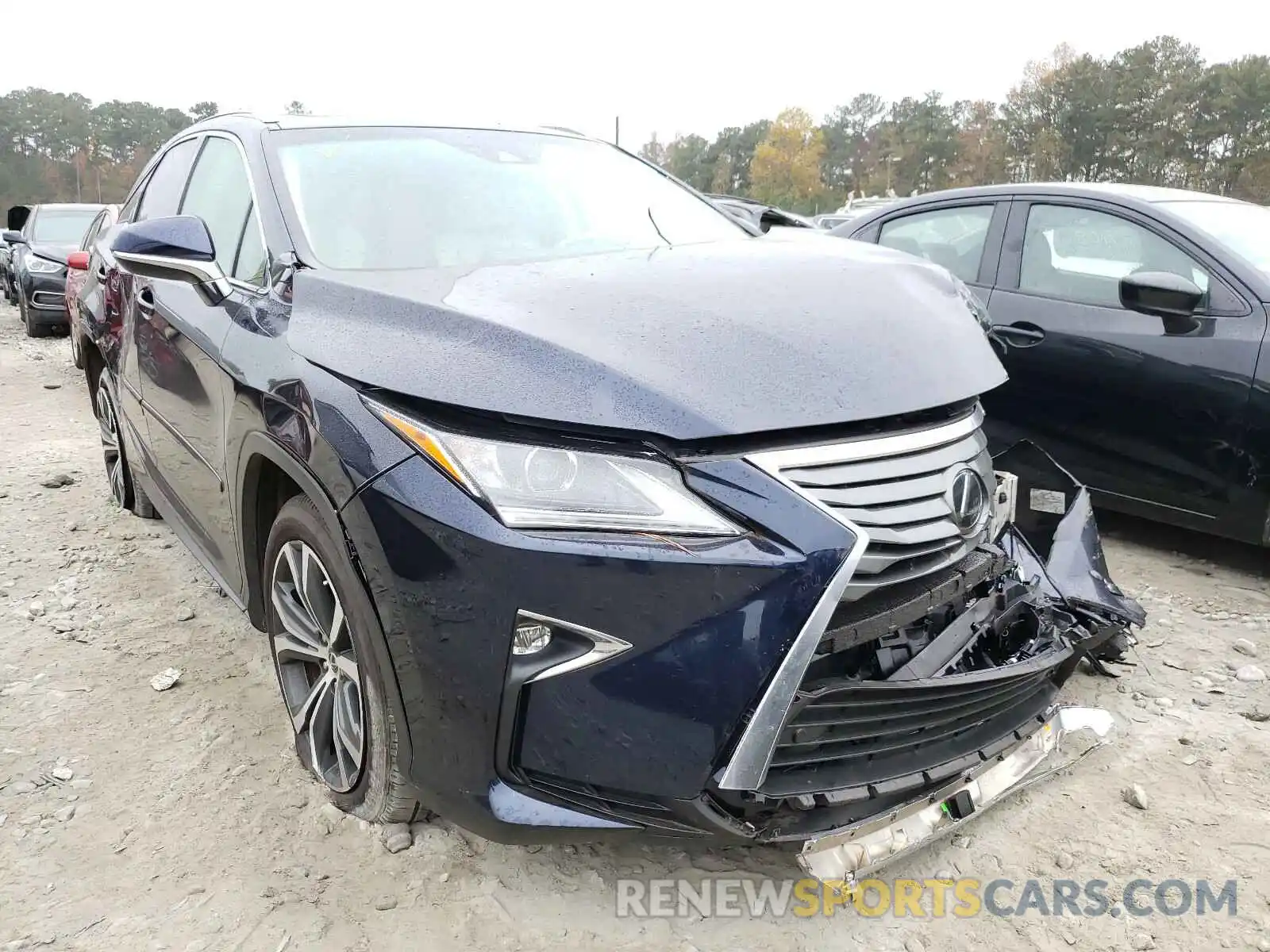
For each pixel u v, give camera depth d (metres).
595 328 1.96
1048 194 4.51
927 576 2.07
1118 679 3.15
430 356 1.94
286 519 2.31
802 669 1.76
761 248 2.69
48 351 11.03
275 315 2.39
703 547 1.75
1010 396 4.44
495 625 1.78
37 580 3.96
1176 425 3.92
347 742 2.29
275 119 3.14
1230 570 4.08
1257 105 68.19
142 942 2.04
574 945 2.05
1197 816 2.46
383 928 2.08
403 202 2.81
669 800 1.79
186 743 2.78
